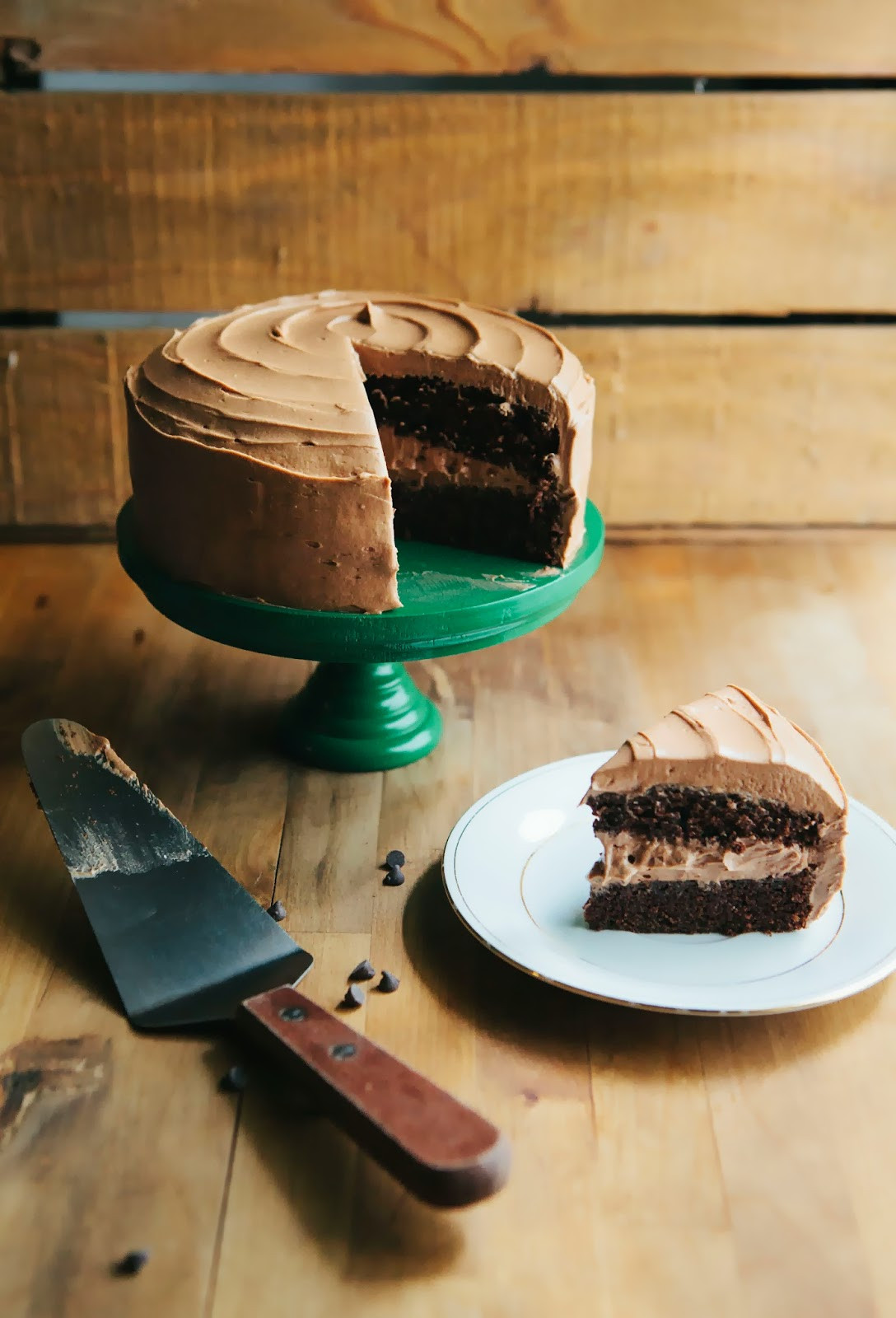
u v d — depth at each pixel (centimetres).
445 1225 78
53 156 119
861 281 124
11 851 96
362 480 93
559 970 86
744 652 115
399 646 96
